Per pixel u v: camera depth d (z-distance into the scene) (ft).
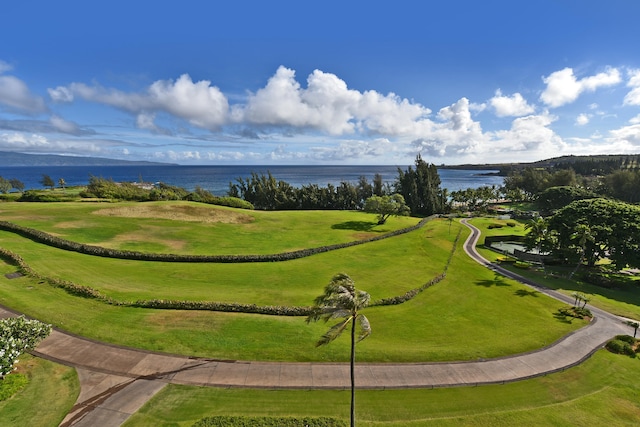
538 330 119.24
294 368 85.81
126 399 71.61
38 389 72.79
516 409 77.82
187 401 72.23
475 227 315.58
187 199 325.21
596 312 140.36
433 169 458.09
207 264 160.35
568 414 77.36
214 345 92.73
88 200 280.92
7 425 63.21
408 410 74.90
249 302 122.52
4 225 177.47
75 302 109.91
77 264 143.43
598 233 198.18
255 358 88.58
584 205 219.20
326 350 94.43
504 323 123.44
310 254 190.29
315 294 134.82
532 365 96.32
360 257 192.85
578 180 564.71
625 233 193.26
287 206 398.21
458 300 142.41
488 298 147.74
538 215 387.34
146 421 66.23
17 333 74.23
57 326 96.22
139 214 240.53
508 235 271.49
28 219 199.93
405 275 167.73
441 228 290.35
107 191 311.68
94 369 80.28
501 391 83.92
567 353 104.32
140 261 156.56
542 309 140.15
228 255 169.48
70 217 214.07
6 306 102.89
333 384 81.05
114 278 134.31
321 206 410.72
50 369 79.30
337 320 112.06
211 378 79.77
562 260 216.33
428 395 80.28
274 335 100.01
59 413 67.00
